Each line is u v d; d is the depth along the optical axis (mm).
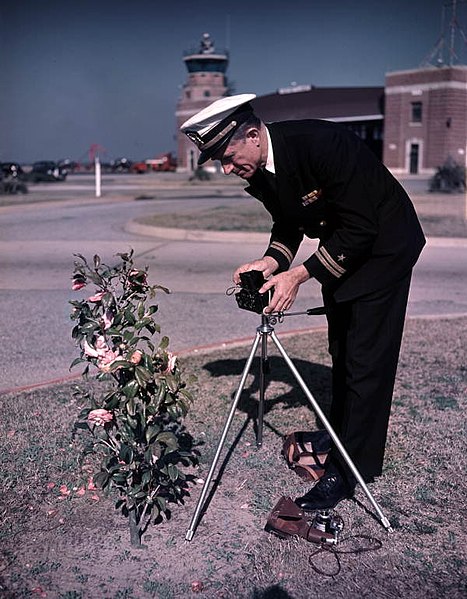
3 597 2801
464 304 7816
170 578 2920
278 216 3500
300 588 2861
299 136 3084
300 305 7793
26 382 5293
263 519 3348
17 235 14289
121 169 77625
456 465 3838
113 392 2920
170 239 13602
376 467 3496
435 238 12703
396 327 3346
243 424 4371
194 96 73812
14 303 8000
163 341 2996
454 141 58281
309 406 4641
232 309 7578
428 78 58219
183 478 3453
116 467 3062
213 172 59250
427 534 3219
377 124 65000
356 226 3098
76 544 3148
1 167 41562
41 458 3883
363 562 3021
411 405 4656
